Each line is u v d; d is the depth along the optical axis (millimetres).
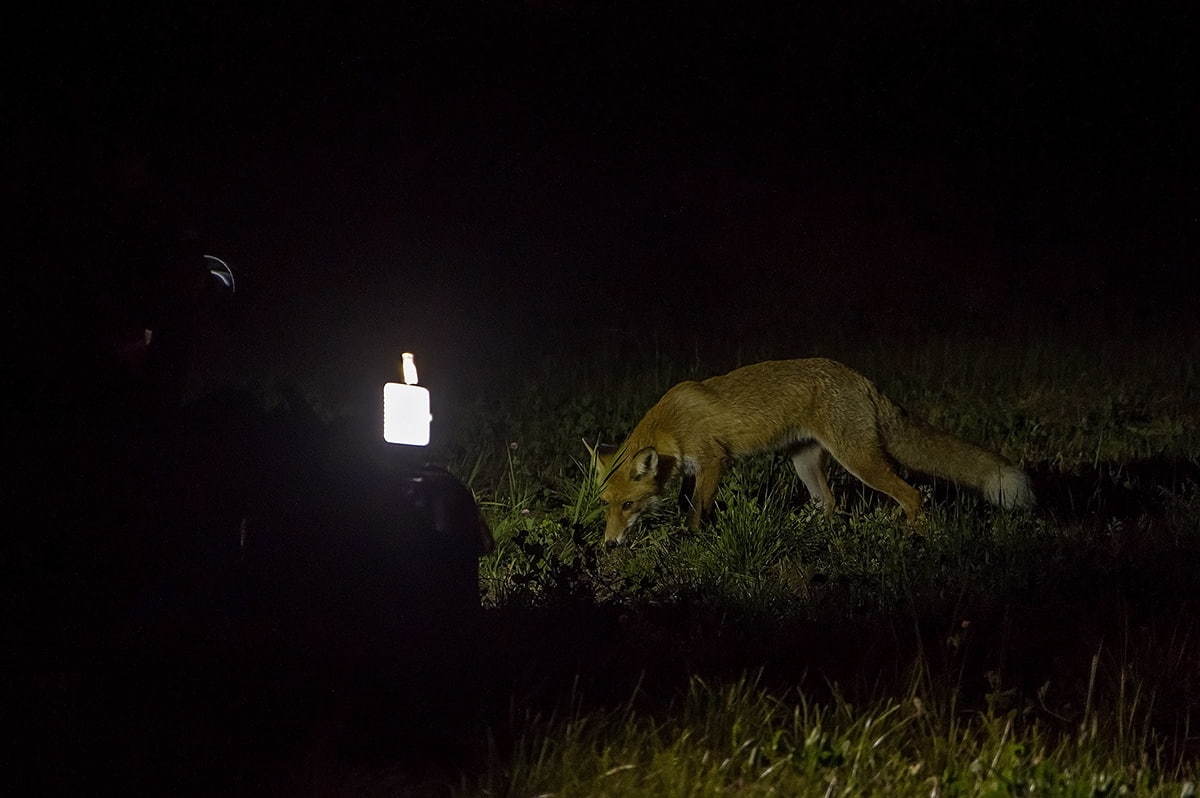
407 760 4117
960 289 17156
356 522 4312
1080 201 21219
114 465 4277
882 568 6320
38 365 4238
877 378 12055
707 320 15750
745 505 7328
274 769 3842
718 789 3785
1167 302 16266
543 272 18297
